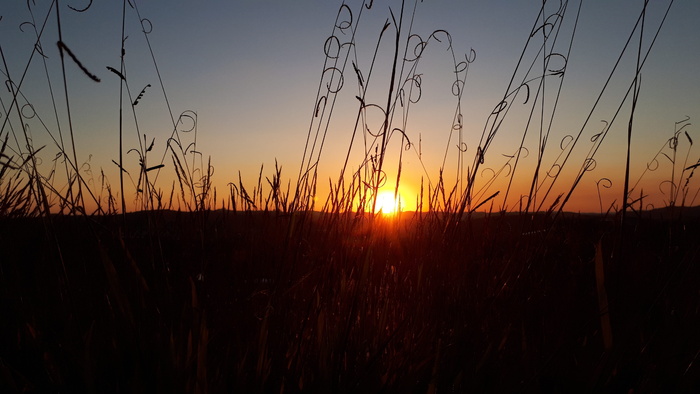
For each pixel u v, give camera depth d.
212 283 1.65
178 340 1.23
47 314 1.39
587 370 1.32
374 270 1.73
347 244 1.73
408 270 1.89
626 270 1.77
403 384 1.20
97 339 1.25
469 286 1.68
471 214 1.88
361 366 1.24
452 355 1.29
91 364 1.09
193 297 1.28
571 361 1.43
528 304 1.63
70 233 1.81
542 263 1.82
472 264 1.75
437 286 1.65
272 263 1.64
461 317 1.47
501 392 1.23
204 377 1.09
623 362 1.35
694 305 1.60
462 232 1.88
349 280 1.55
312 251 1.70
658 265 1.89
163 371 1.08
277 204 1.73
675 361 1.34
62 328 1.32
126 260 1.40
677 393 1.23
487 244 1.96
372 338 1.48
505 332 1.42
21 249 1.84
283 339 1.39
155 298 1.42
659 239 2.23
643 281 1.79
